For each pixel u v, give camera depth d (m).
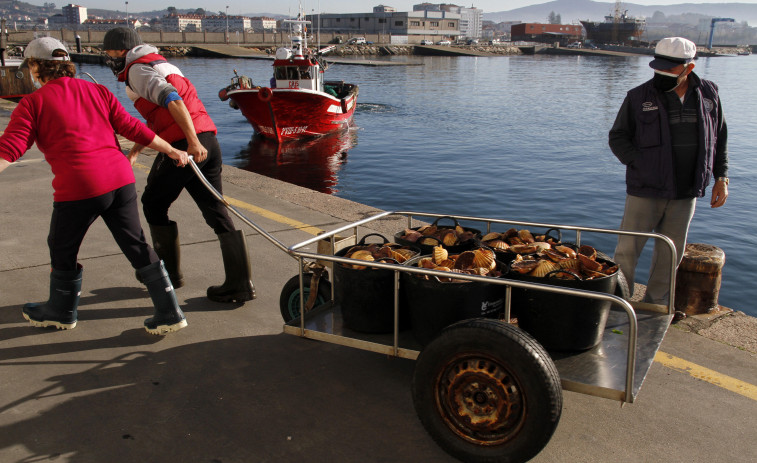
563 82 62.41
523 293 3.02
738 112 35.41
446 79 64.94
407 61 108.81
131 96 4.18
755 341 4.02
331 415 3.18
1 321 4.18
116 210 3.73
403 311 3.28
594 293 2.60
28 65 3.49
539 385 2.48
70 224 3.67
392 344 3.18
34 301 4.50
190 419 3.12
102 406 3.22
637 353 3.00
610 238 11.80
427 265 3.25
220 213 4.45
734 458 2.85
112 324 4.21
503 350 2.54
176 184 4.25
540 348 2.55
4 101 19.91
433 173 18.56
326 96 24.77
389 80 62.44
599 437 3.00
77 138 3.46
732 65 120.38
